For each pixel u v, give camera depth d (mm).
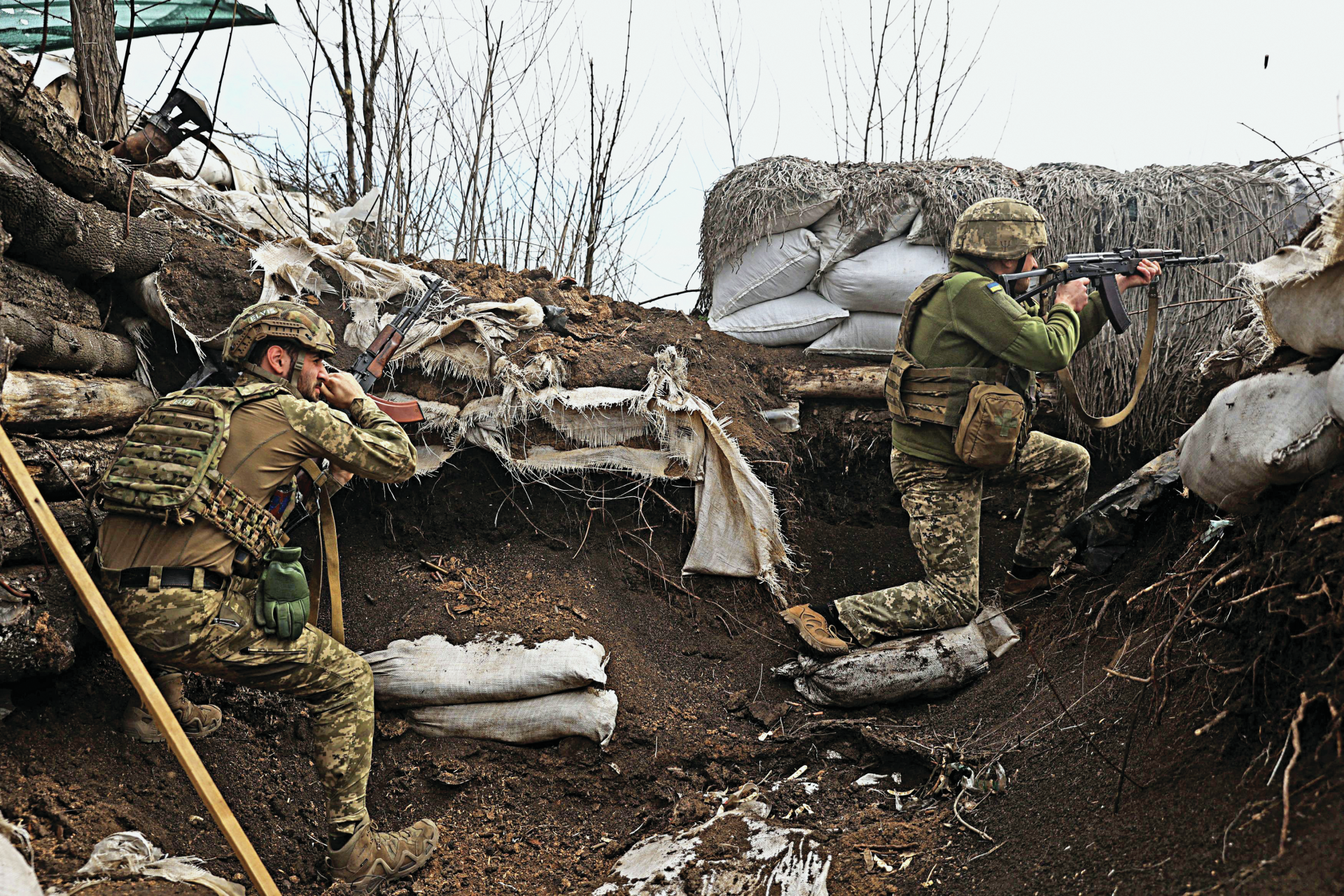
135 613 2189
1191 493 2777
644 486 3766
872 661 3154
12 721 2307
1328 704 1714
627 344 3975
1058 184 3986
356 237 4801
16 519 2344
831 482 4305
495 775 2922
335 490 2744
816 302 4305
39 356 2672
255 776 2674
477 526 3666
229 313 3467
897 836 2461
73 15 3652
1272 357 2242
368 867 2441
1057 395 3922
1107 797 2125
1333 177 2678
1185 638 2375
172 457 2262
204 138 3785
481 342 3625
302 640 2410
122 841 2133
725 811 2768
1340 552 1793
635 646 3395
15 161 2613
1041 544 3338
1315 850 1567
